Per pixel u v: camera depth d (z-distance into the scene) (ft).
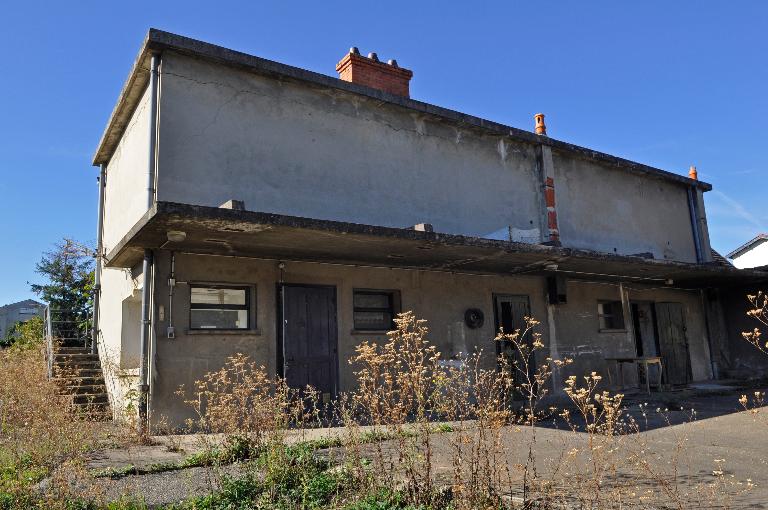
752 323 55.11
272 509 15.21
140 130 34.22
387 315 37.29
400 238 28.94
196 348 29.53
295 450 18.71
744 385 49.88
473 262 36.99
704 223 60.70
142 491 17.38
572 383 15.70
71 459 19.07
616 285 50.49
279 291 32.71
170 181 29.37
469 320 39.86
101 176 46.75
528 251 34.32
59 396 25.35
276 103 33.58
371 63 40.93
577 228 48.29
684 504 15.02
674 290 55.88
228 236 27.27
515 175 44.75
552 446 22.57
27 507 15.78
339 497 15.47
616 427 27.04
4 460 20.43
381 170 37.19
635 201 54.54
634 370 49.55
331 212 34.37
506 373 19.10
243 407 20.68
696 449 22.24
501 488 15.26
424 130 39.99
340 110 36.11
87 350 45.42
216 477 17.90
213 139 31.04
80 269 75.31
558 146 47.32
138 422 26.23
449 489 15.03
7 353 40.63
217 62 31.73
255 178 31.99
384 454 18.48
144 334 28.48
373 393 19.58
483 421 15.46
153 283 29.12
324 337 33.53
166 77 30.14
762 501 15.25
